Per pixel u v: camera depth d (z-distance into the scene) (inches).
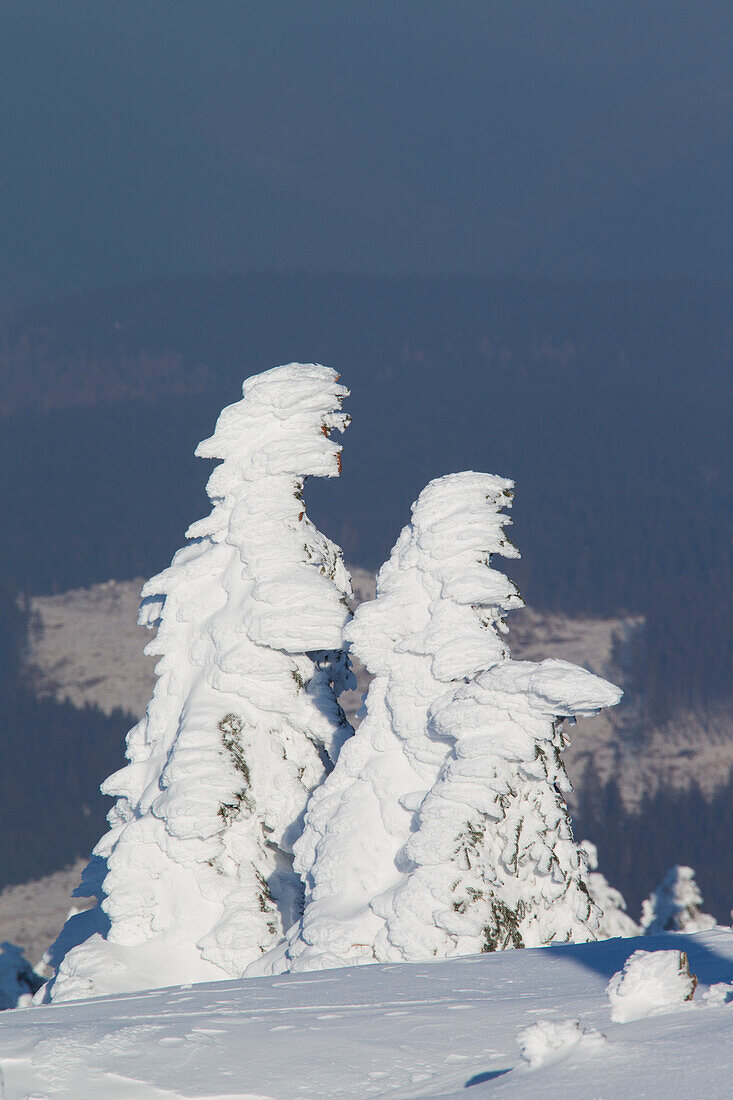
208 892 3132.4
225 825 3154.5
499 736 2792.8
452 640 2977.4
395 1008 1524.4
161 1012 1581.0
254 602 3415.4
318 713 3457.2
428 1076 1157.1
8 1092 1156.5
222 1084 1159.6
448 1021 1402.6
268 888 3230.8
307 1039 1328.7
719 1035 1011.3
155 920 3125.0
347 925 2721.5
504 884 2778.1
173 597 3545.8
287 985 1852.9
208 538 3673.7
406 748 2965.1
